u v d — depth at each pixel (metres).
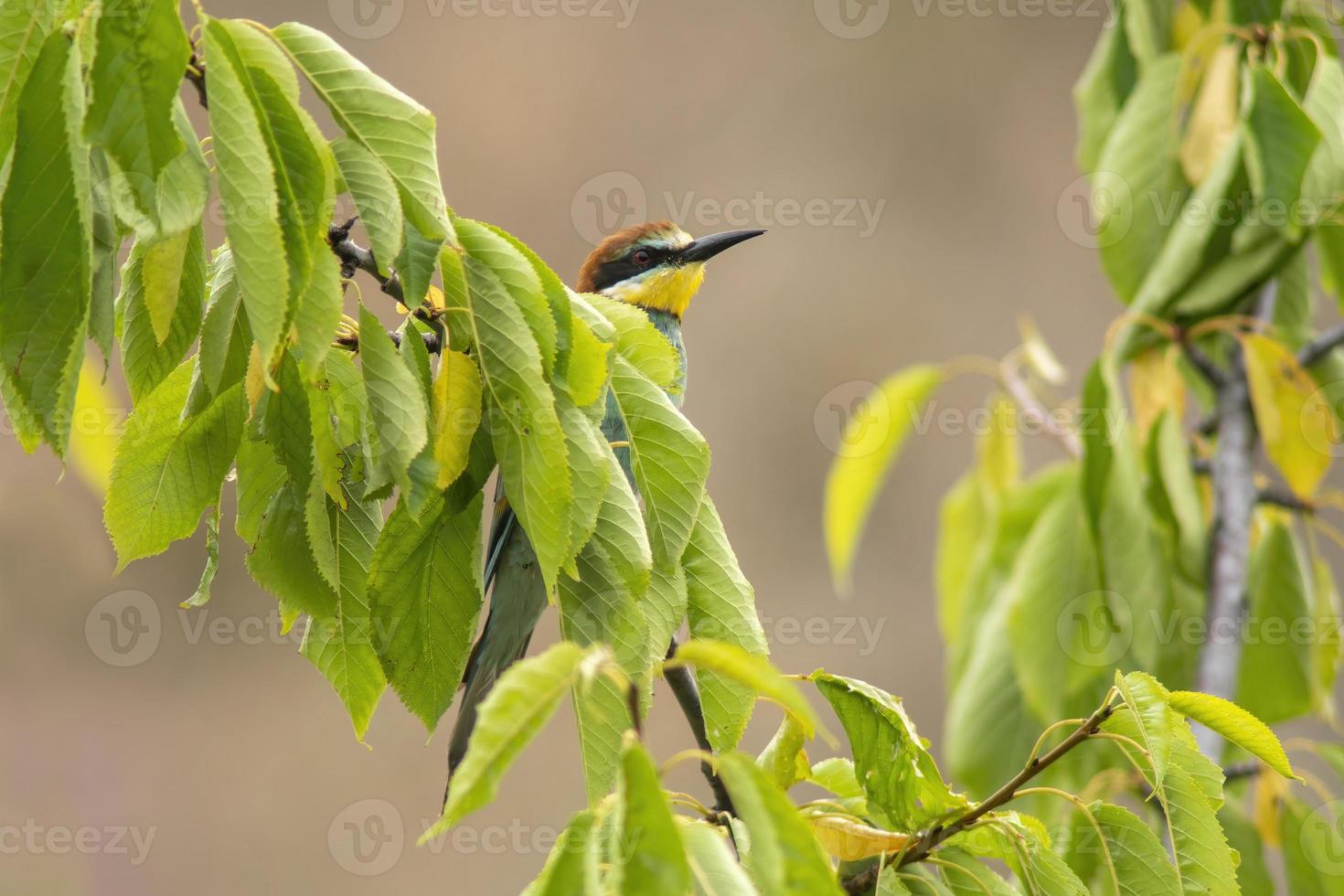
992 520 8.40
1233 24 8.20
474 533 4.63
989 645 7.65
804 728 4.65
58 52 3.55
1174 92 8.06
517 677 2.99
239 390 4.66
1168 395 7.57
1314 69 8.06
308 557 4.71
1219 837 4.14
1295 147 7.21
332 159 3.84
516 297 4.19
